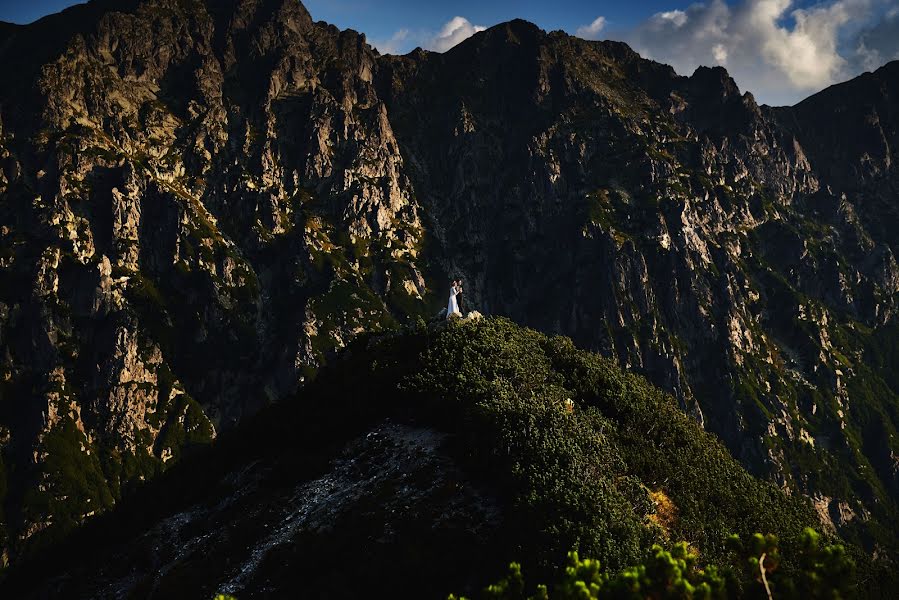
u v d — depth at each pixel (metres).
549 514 48.25
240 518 63.66
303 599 48.91
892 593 65.12
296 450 71.88
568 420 61.62
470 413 60.75
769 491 72.31
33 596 70.62
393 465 60.66
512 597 29.73
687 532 54.75
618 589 27.94
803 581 28.09
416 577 47.62
